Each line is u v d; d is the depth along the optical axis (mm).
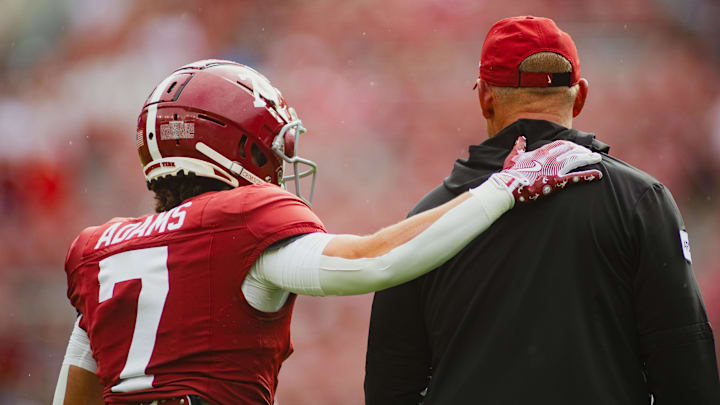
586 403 7062
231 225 7211
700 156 40062
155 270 7340
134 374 7227
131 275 7418
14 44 43500
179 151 7898
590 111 40844
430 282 7996
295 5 43438
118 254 7582
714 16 41875
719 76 41344
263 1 43312
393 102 40812
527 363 7238
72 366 8008
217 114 7871
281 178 8500
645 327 7230
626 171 7492
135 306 7320
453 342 7625
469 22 42500
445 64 41688
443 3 42719
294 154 8523
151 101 8070
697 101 40938
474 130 40312
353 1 43031
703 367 7105
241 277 7137
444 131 40250
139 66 42406
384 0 42875
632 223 7246
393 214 38188
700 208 39250
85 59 42969
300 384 30781
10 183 38188
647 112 40812
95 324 7516
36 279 35844
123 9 43656
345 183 38969
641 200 7309
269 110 8148
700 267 36625
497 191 7070
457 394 7461
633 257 7250
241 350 7203
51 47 43438
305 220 7270
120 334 7371
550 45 7746
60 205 38188
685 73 41406
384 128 40188
